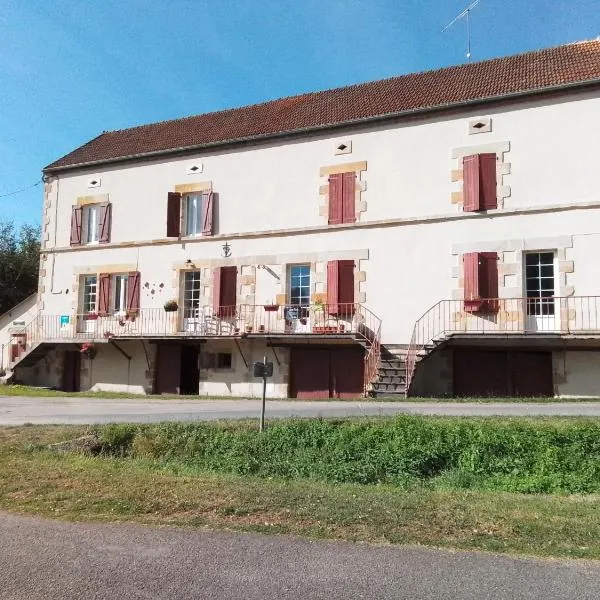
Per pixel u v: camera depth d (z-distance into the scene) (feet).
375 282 57.26
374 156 58.65
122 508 19.30
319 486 24.40
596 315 48.91
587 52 57.77
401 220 56.54
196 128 72.69
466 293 53.21
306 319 59.72
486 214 53.36
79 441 32.32
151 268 68.59
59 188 75.51
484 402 44.21
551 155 51.83
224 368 63.67
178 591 13.04
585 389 49.62
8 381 71.51
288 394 60.49
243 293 63.26
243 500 20.35
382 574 13.83
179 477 24.62
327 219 60.08
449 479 28.14
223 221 65.21
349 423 34.01
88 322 71.61
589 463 28.96
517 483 27.43
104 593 12.98
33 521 18.02
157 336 63.41
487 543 15.90
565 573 13.87
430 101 57.93
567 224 50.67
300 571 14.02
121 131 81.00
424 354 51.01
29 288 109.70
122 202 71.26
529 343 51.01
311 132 61.57
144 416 39.37
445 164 55.62
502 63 62.59
